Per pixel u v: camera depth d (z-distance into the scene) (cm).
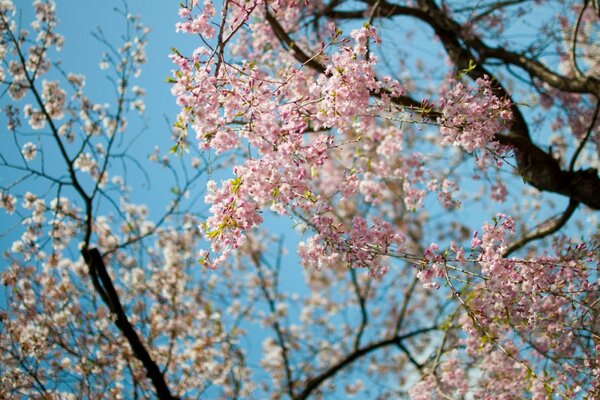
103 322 745
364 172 676
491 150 459
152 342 815
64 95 739
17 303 707
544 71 754
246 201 420
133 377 712
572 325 504
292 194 422
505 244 441
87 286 786
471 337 609
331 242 441
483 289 459
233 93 404
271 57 779
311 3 825
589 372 510
